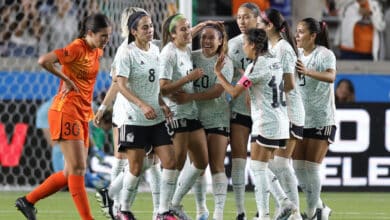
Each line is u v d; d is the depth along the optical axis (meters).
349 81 41.38
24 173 39.53
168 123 25.94
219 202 27.00
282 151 26.83
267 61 25.50
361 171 39.81
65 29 44.06
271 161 26.92
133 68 25.50
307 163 27.47
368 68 47.72
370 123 39.69
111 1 40.84
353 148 39.72
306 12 48.62
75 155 24.86
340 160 39.69
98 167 38.88
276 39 26.50
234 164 27.66
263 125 25.69
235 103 27.50
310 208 27.70
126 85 25.34
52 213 31.77
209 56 26.81
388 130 39.75
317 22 27.09
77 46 24.62
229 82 26.92
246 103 27.41
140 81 25.59
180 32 26.05
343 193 39.50
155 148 26.03
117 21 40.62
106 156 38.94
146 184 39.81
